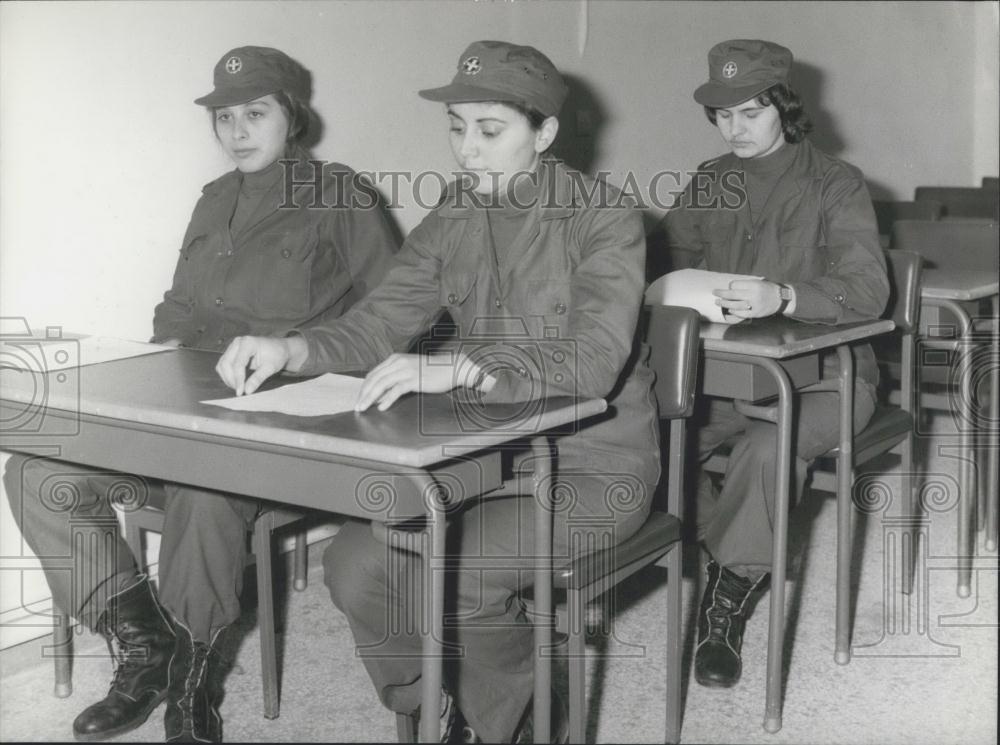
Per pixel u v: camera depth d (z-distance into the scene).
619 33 3.41
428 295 1.91
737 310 2.16
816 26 4.35
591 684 2.14
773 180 2.55
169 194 2.47
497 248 1.80
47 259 2.29
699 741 1.95
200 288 2.36
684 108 3.68
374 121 2.82
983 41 5.47
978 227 3.05
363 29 2.76
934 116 5.19
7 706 2.11
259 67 2.30
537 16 3.16
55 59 2.24
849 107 4.62
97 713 1.97
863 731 1.99
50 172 2.27
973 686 2.17
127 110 2.37
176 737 1.90
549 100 1.71
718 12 3.80
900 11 4.87
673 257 2.71
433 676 1.44
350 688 2.16
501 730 1.70
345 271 2.41
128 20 2.35
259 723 2.02
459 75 1.70
